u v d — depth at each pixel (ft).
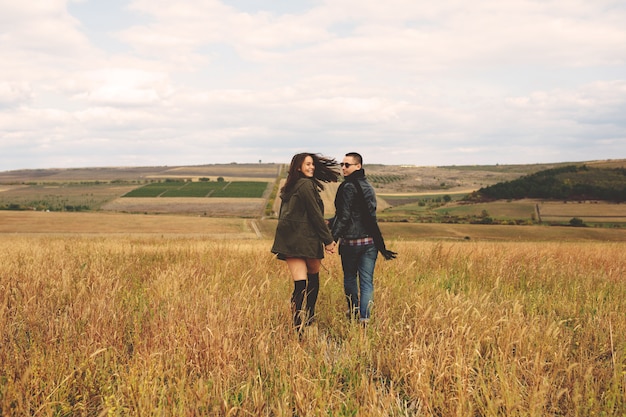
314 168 17.70
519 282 25.45
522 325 14.96
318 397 10.28
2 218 285.23
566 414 10.58
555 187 496.23
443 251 36.37
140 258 33.27
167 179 648.38
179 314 15.11
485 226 308.81
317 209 16.63
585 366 12.39
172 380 11.42
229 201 461.78
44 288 19.53
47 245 44.86
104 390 10.90
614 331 15.24
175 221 304.09
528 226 311.88
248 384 10.85
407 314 16.90
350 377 12.19
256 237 247.29
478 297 19.19
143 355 12.01
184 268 24.88
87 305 16.37
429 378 11.48
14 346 12.51
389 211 447.42
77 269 24.77
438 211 444.14
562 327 16.08
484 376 11.57
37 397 10.33
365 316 17.30
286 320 16.42
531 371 11.90
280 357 12.43
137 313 16.30
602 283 25.04
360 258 18.71
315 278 17.72
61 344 12.91
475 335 13.96
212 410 10.12
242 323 14.80
